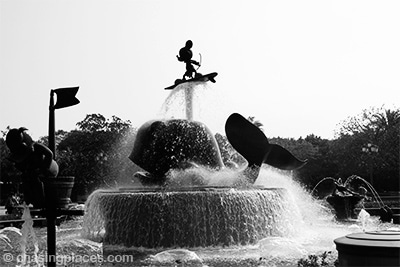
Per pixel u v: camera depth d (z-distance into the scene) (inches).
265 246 521.0
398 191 2329.0
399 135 2308.1
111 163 2062.0
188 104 760.3
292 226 626.8
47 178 372.2
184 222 549.3
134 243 553.0
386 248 190.7
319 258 443.8
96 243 569.0
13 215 929.5
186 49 753.0
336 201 864.9
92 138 2214.6
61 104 404.8
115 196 576.7
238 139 625.0
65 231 746.8
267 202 593.3
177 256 473.1
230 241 554.9
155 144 676.1
